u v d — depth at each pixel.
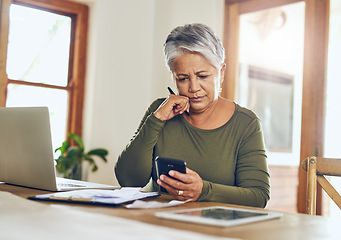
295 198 3.14
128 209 0.97
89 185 1.48
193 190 1.15
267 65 3.38
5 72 3.29
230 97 3.64
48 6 3.54
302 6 3.15
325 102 2.98
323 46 3.01
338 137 2.88
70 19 3.71
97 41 3.69
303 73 3.12
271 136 3.37
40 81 3.54
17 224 0.73
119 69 3.82
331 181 2.65
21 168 1.38
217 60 1.41
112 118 3.78
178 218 0.82
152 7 4.06
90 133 3.65
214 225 0.78
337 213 2.75
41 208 0.89
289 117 3.25
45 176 1.29
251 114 1.53
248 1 3.54
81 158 3.48
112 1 3.78
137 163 1.48
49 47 3.59
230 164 1.47
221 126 1.51
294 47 3.20
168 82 3.88
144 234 0.65
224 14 3.67
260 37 3.45
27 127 1.31
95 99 3.68
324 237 0.74
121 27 3.84
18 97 3.41
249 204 1.26
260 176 1.37
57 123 3.63
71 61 3.71
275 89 3.34
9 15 3.33
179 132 1.55
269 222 0.86
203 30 1.40
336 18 2.95
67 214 0.83
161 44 3.97
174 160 1.14
